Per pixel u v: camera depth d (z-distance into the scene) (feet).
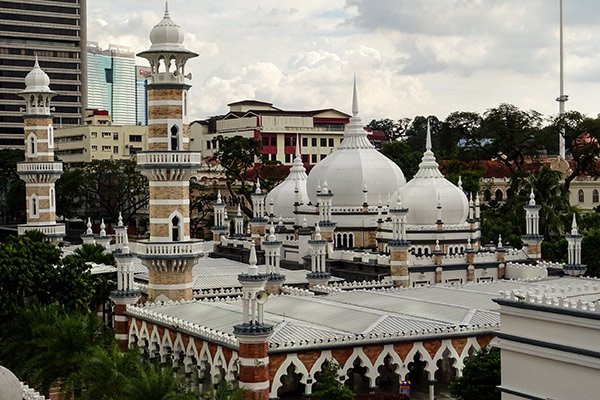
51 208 369.50
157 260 252.21
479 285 243.60
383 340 182.80
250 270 167.73
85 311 246.47
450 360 206.08
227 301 230.89
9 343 203.51
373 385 182.80
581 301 137.80
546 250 382.01
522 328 142.20
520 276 314.76
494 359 168.96
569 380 134.72
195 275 299.17
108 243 358.64
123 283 230.68
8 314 225.35
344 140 373.20
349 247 353.10
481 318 198.90
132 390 146.10
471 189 526.57
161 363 200.34
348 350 180.24
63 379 184.75
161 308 224.74
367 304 220.43
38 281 240.12
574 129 533.55
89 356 172.45
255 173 575.79
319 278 269.44
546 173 437.99
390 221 340.18
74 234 599.16
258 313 169.27
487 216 458.50
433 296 229.04
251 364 167.63
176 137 257.75
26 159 368.89
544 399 138.41
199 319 205.67
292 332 180.86
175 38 255.91
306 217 362.74
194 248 256.11
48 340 185.68
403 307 213.87
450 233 331.57
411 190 337.52
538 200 431.02
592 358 130.31
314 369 176.24
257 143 548.72
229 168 544.21
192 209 577.84
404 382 185.57
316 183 364.17
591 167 535.60
